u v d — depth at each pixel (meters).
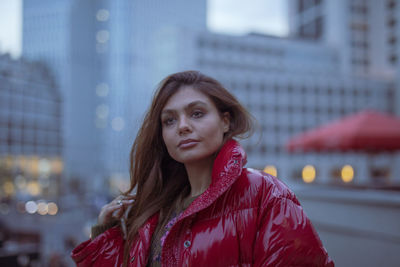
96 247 1.20
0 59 75.75
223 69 54.34
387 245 3.35
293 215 0.90
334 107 54.12
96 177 90.12
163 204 1.19
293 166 51.38
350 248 3.84
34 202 30.58
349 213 3.90
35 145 78.75
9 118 72.81
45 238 24.41
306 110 53.44
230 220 0.93
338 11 58.31
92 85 100.50
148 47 103.62
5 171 70.06
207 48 54.12
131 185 1.26
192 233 0.95
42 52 97.75
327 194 4.26
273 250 0.86
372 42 57.91
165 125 1.10
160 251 1.06
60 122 87.62
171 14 110.31
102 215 1.27
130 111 98.00
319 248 0.88
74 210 29.48
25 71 81.00
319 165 50.50
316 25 63.00
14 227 26.23
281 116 52.56
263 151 50.88
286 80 53.31
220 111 1.10
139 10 103.69
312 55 58.06
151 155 1.23
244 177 0.99
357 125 4.97
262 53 56.41
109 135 97.31
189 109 1.04
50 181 80.19
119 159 94.56
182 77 1.10
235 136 1.14
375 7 57.47
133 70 100.69
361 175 47.78
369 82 54.59
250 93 51.94
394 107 54.50
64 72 93.62
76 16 98.94
